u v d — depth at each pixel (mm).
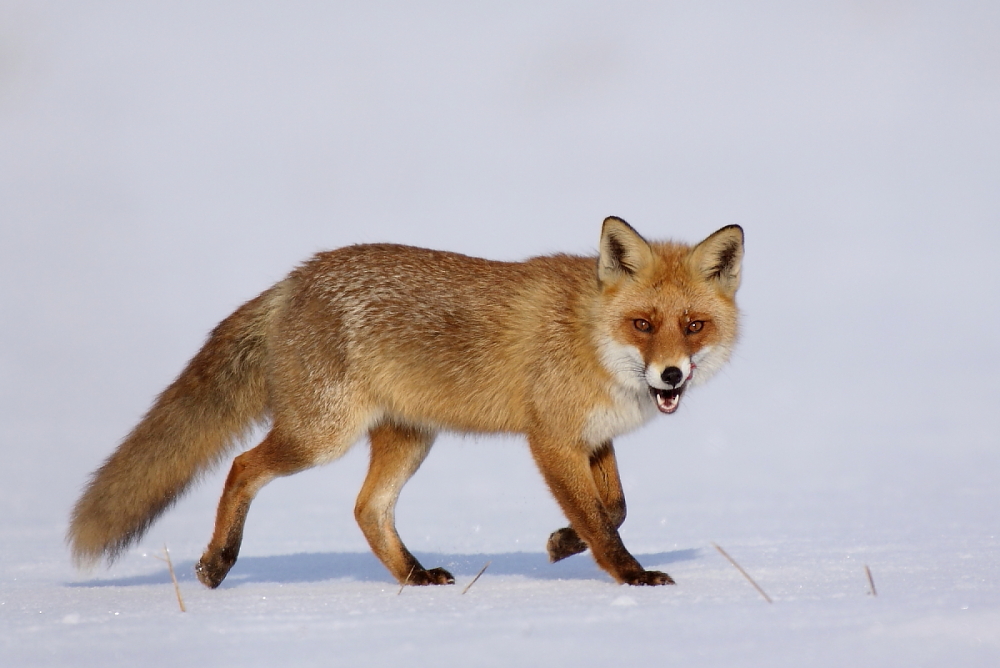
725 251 11008
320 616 8133
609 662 6367
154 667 6551
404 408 11617
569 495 10719
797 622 7277
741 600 8320
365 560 12398
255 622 7930
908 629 6824
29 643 7305
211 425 11938
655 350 10445
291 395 11398
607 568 10258
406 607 8516
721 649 6594
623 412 10898
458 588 9945
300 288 11766
